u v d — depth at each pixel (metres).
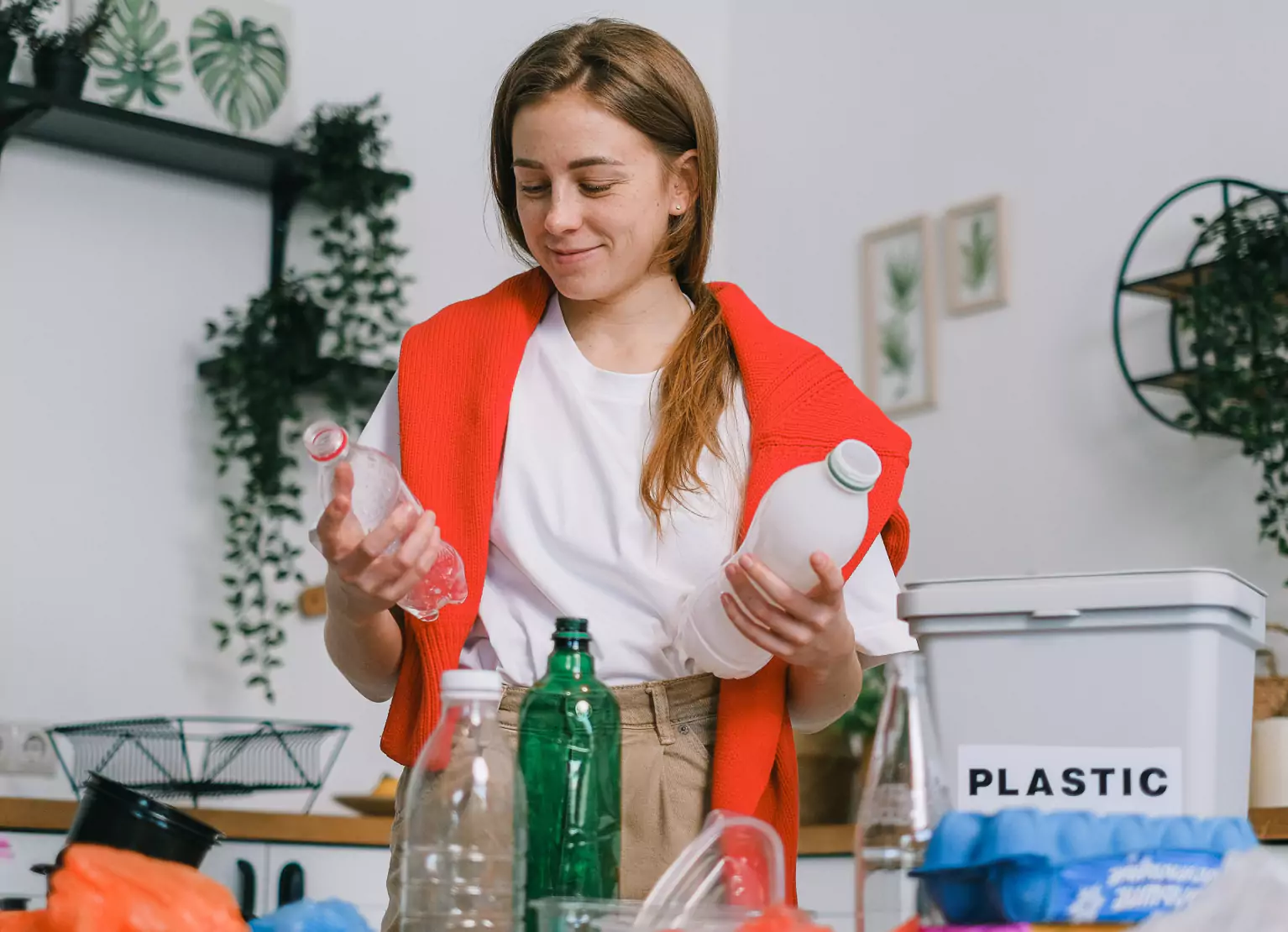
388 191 3.38
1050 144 3.36
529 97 1.17
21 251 3.04
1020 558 3.29
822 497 1.02
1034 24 3.44
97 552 3.06
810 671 1.17
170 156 3.18
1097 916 0.86
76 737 2.86
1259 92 3.01
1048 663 1.11
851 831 2.76
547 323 1.29
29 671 2.95
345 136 3.26
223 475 3.22
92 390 3.09
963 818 0.90
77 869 0.84
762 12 4.11
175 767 2.97
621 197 1.18
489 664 1.22
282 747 3.05
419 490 1.22
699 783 1.16
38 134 3.05
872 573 1.26
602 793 0.99
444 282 3.58
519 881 0.91
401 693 1.21
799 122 3.95
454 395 1.26
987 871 0.87
